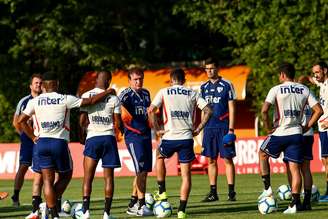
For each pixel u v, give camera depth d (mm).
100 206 48906
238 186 63188
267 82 94312
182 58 120562
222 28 101938
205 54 119375
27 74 107812
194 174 85625
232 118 50938
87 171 39531
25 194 62406
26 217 41781
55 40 104938
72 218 40875
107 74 39750
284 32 92875
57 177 42156
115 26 110688
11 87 106750
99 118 39219
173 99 40406
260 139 80812
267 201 41281
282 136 40969
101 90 39625
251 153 81062
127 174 82500
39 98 38594
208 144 50625
